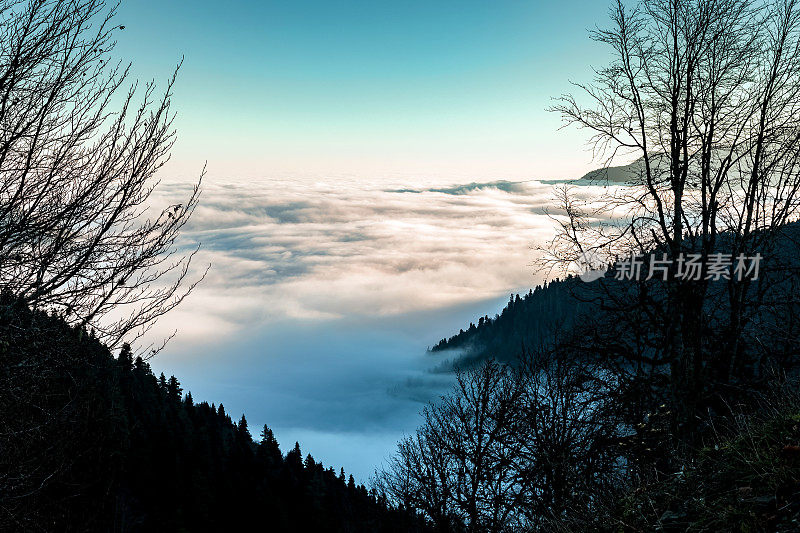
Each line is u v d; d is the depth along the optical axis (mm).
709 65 9391
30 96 4180
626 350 9906
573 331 10852
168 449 46812
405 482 15898
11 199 4047
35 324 4305
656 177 9836
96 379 4727
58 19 4246
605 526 4625
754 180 9445
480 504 13633
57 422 4707
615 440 9125
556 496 9453
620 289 10164
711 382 8656
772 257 9609
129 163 4414
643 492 4707
